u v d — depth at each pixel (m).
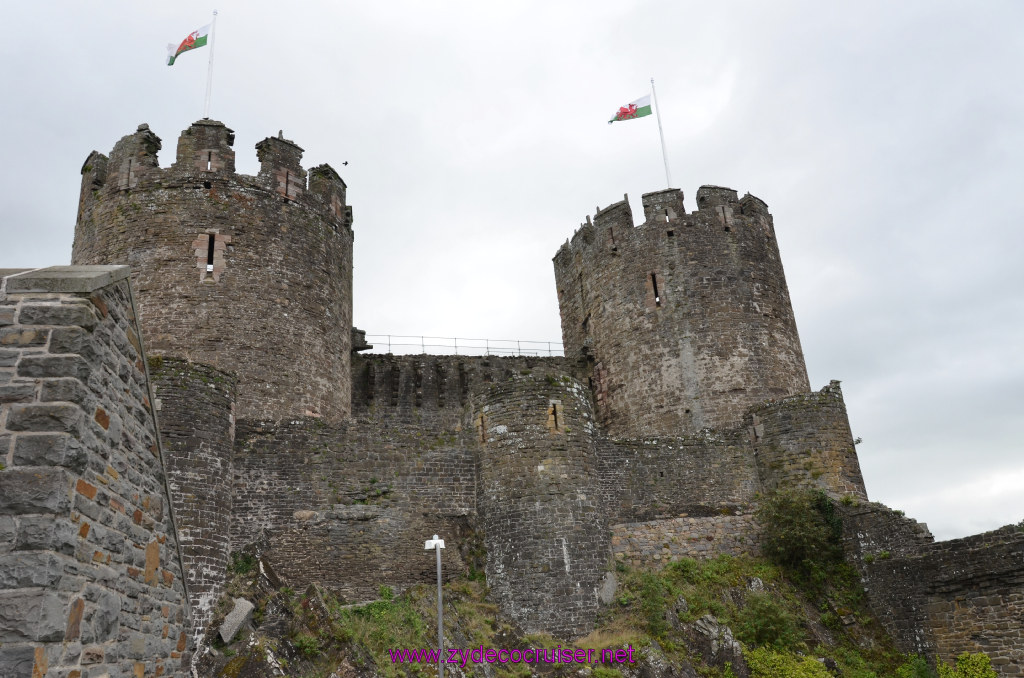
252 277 27.89
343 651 17.89
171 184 28.33
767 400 30.45
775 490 26.94
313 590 19.67
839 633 22.73
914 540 22.61
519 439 23.78
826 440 27.45
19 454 7.20
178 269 27.22
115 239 27.84
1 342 7.58
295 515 22.45
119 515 8.55
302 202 30.17
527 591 21.94
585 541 22.67
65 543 7.16
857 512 24.52
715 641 21.33
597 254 37.00
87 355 7.79
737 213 35.62
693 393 32.50
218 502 20.66
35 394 7.45
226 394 21.97
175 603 10.16
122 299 8.97
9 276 7.89
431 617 20.06
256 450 22.84
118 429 8.62
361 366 34.88
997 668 19.97
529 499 22.98
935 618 21.58
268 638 18.36
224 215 28.23
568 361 37.16
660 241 35.06
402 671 17.88
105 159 29.78
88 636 7.56
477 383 35.69
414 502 23.73
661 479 27.69
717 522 26.02
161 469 9.94
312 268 29.52
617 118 39.41
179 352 26.22
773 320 34.16
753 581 23.94
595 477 24.05
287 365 27.55
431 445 24.61
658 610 21.72
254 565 20.88
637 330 34.50
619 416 34.28
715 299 33.69
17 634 6.64
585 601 21.86
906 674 21.28
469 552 23.44
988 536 20.81
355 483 23.45
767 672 20.55
